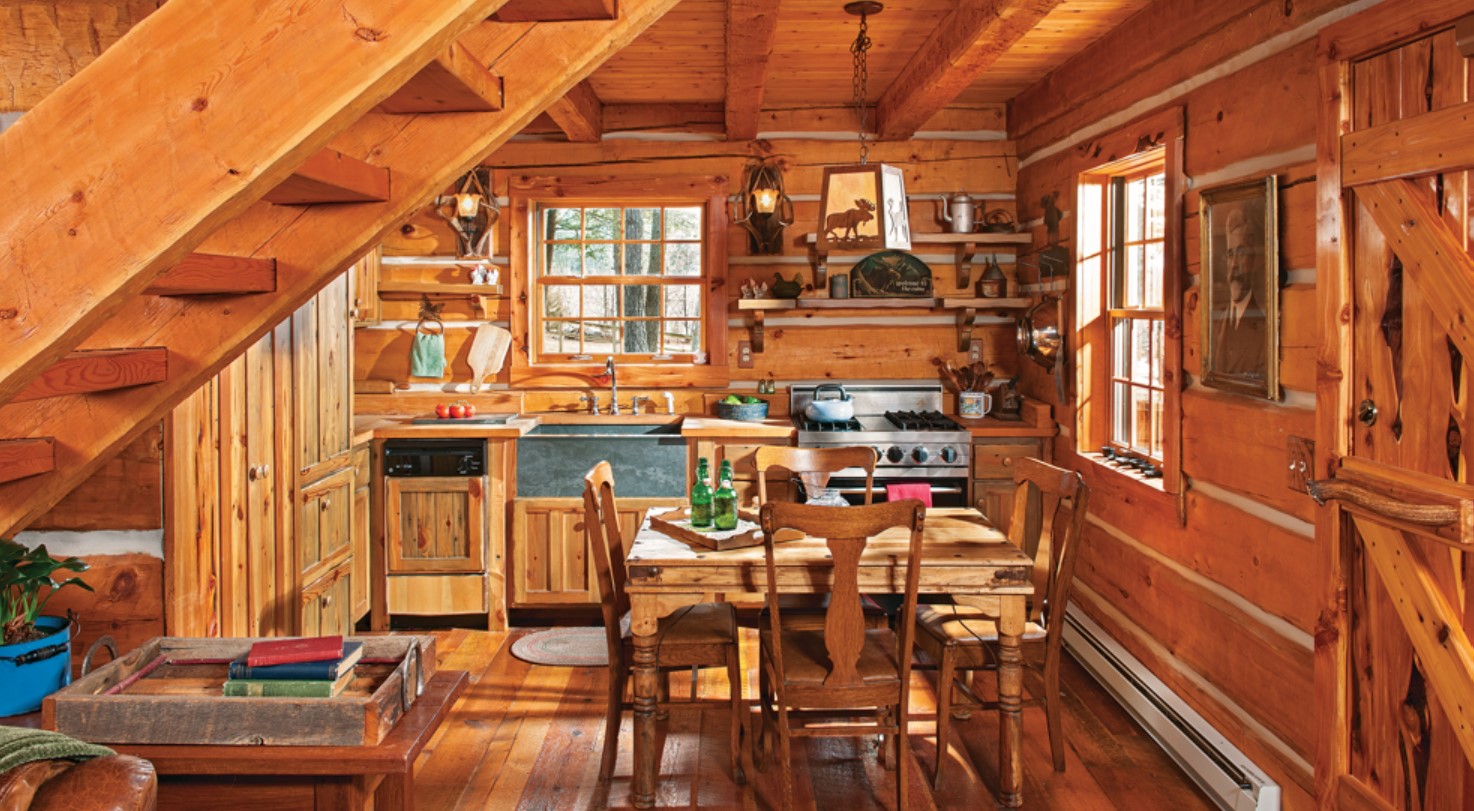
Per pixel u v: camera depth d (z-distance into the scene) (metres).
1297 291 3.18
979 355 6.22
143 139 1.79
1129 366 4.98
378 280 5.91
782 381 6.23
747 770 3.65
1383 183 2.66
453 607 5.55
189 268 2.27
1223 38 3.64
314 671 2.39
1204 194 3.75
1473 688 2.35
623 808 3.52
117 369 2.38
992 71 5.30
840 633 3.34
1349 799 2.82
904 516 3.28
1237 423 3.57
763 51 4.16
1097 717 4.31
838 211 3.74
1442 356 2.46
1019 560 3.48
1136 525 4.51
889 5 4.09
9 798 1.49
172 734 2.31
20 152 1.78
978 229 6.05
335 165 2.26
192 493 3.34
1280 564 3.28
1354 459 2.82
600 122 5.99
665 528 3.91
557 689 4.68
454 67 2.12
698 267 6.26
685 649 3.64
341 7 1.78
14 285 1.79
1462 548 2.33
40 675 2.51
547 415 5.95
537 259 6.21
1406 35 2.56
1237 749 3.56
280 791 2.32
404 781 2.56
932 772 3.80
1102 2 4.10
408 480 5.49
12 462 2.35
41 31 3.11
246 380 3.70
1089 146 4.94
